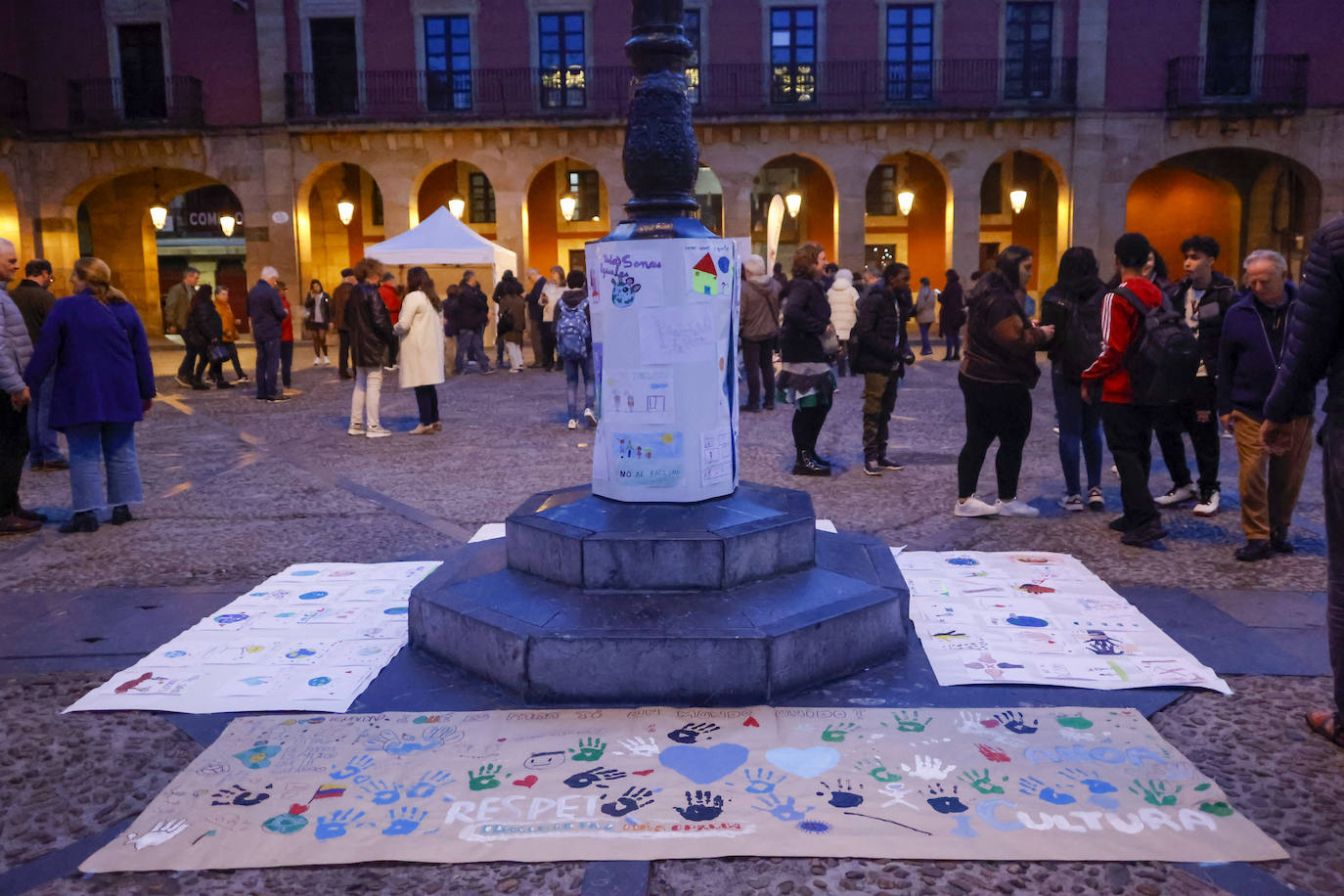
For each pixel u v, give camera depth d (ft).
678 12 13.71
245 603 15.84
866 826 8.98
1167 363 17.67
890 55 85.81
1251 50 83.35
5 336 20.31
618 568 12.85
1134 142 83.97
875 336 25.73
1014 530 20.21
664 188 13.89
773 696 11.73
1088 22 82.94
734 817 9.15
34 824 9.45
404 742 10.75
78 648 14.12
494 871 8.45
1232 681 12.44
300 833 9.00
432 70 87.20
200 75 86.79
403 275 86.07
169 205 110.83
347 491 25.27
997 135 84.17
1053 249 96.43
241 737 10.96
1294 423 17.38
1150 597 15.76
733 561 12.89
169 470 28.73
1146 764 10.11
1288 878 8.23
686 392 13.79
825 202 99.40
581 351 35.50
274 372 47.16
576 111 85.46
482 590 13.35
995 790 9.59
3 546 19.95
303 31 86.48
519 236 86.99
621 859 8.52
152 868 8.57
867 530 20.33
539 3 85.97
